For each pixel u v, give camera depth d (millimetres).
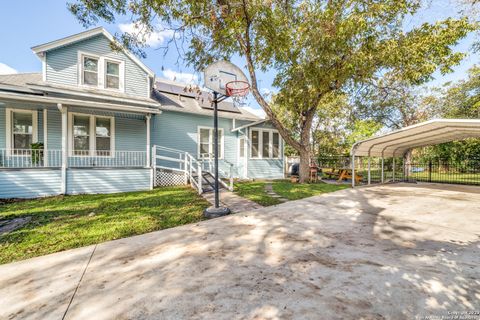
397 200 6594
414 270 2506
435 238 3535
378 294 2066
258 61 9164
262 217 4832
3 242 3480
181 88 13797
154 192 7965
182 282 2326
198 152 11984
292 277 2389
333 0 7523
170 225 4344
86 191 7723
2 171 6613
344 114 18969
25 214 5027
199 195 7367
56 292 2186
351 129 19344
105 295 2123
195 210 5395
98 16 6258
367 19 7078
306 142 11188
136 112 8992
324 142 20844
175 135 11312
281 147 13930
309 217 4812
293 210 5410
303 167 11273
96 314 1854
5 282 2385
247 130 12711
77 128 8938
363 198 6918
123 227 4180
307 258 2850
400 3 6895
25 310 1922
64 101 7305
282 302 1962
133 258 2932
